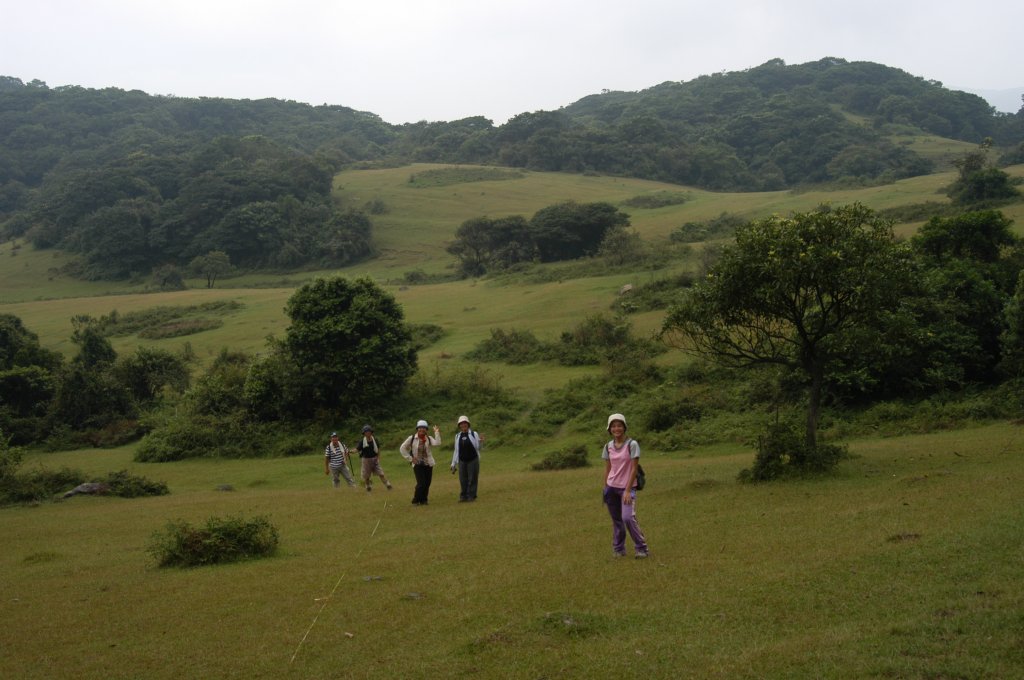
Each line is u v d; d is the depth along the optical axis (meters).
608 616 8.61
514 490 20.22
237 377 46.12
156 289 119.81
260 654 8.39
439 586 10.54
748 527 12.58
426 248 134.38
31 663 8.79
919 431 26.69
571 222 98.75
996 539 9.98
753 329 20.42
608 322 52.16
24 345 60.16
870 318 18.88
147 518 20.47
